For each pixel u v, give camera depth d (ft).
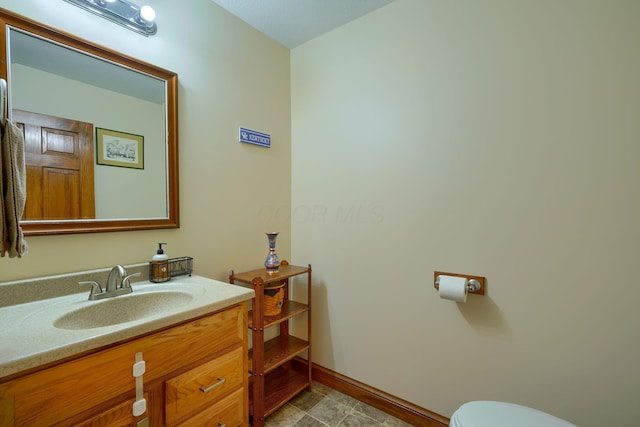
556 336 3.90
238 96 5.65
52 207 3.47
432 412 4.91
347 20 5.77
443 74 4.73
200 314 3.18
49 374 2.20
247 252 5.84
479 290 4.40
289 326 6.76
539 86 3.97
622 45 3.47
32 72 3.33
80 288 3.59
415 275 5.06
